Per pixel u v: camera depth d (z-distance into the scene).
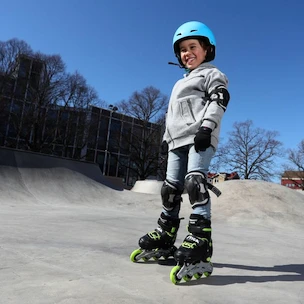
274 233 5.58
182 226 5.34
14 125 29.19
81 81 31.11
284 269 2.35
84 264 2.07
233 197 9.16
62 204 8.30
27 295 1.43
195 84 2.30
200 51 2.41
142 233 3.84
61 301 1.37
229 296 1.61
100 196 10.12
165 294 1.58
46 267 1.93
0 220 4.12
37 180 9.42
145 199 10.74
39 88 29.03
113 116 41.59
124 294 1.51
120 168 42.38
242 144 36.59
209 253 1.97
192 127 2.18
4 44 28.27
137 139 34.44
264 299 1.59
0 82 27.52
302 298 1.65
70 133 30.62
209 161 2.13
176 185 2.33
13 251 2.31
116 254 2.46
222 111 2.12
